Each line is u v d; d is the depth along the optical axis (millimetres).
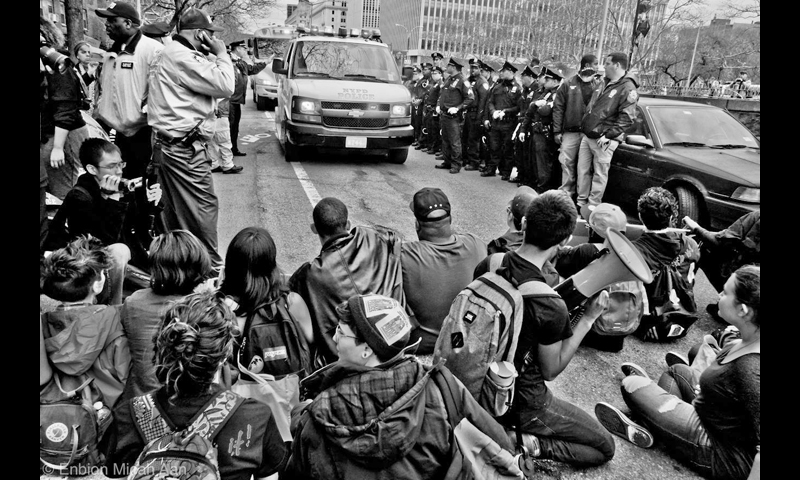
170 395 1736
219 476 1657
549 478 2902
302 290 3404
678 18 31641
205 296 1790
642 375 3451
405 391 1862
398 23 126750
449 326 2559
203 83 4359
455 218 7391
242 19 33281
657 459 3082
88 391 2592
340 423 1842
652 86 31781
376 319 1839
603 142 7238
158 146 4473
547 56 42156
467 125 10922
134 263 4426
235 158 10438
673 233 4207
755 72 36875
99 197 3791
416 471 1870
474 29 69062
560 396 3664
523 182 9633
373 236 3596
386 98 9977
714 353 3385
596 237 4812
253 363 2773
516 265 2652
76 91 4797
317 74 10586
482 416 1993
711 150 7109
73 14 12000
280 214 6977
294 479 1978
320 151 11328
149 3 25453
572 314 2783
